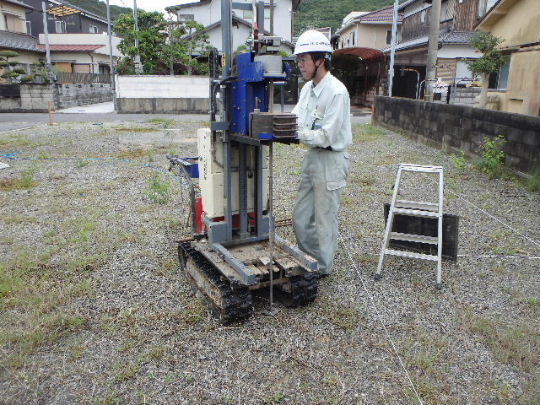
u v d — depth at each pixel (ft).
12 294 11.41
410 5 81.97
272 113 9.07
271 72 9.18
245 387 8.33
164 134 34.24
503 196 20.21
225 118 10.55
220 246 11.04
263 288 11.99
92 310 10.85
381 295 11.71
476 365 9.00
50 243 14.80
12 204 18.92
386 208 13.99
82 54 95.76
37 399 8.01
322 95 10.82
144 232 15.80
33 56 89.92
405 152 31.50
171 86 63.93
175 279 12.44
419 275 12.87
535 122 21.15
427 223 13.71
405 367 8.93
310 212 12.07
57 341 9.67
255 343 9.61
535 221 17.04
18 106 65.46
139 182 22.57
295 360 9.09
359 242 15.21
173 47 73.92
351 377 8.64
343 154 11.39
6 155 28.84
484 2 59.26
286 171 25.35
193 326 10.22
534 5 32.76
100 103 87.10
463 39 60.39
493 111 24.86
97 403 7.90
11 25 86.53
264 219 11.71
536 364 9.02
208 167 11.17
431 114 33.76
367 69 80.89
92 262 13.35
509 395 8.17
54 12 92.68
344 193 20.83
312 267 10.39
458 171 25.05
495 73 40.75
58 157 28.66
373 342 9.69
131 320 10.40
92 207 18.52
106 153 30.17
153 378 8.54
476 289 12.05
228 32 10.30
